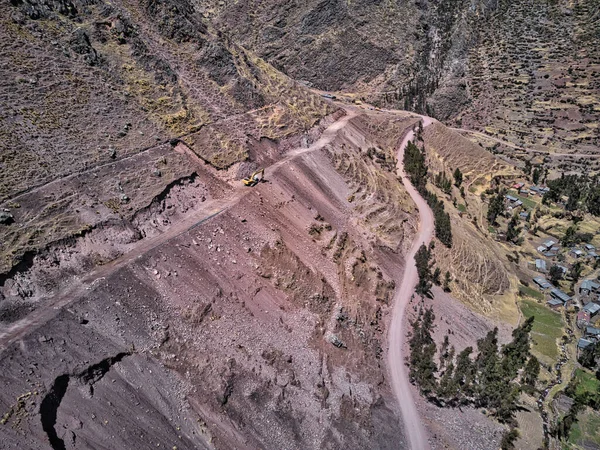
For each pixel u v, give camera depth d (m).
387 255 71.56
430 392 55.09
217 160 60.47
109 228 44.97
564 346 72.25
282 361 47.16
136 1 69.88
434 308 67.44
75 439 32.34
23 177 42.97
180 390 39.56
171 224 50.38
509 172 125.00
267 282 52.22
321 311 54.81
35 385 32.50
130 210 47.56
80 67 56.09
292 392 45.72
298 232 61.06
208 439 38.59
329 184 72.69
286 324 50.34
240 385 42.88
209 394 40.75
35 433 30.58
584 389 63.84
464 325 68.50
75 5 61.50
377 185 81.50
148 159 53.34
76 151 48.22
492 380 58.00
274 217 59.38
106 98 55.62
